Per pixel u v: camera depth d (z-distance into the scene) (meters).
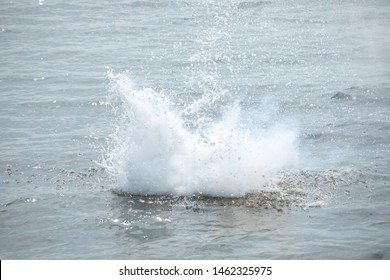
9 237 10.12
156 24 30.09
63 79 20.81
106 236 10.09
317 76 21.34
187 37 27.56
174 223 10.50
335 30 29.45
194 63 23.12
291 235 10.01
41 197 11.59
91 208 11.13
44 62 23.19
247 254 9.42
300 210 10.97
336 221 10.54
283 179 12.27
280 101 18.38
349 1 37.50
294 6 35.59
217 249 9.58
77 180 12.41
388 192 11.74
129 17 31.67
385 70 22.11
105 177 12.55
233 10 34.06
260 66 22.83
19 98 18.67
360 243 9.72
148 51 24.97
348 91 19.30
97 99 18.50
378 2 37.25
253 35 28.19
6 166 13.17
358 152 14.01
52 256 9.46
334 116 16.88
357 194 11.67
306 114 17.11
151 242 9.86
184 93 19.22
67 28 28.97
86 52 24.69
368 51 25.20
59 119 16.75
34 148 14.35
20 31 28.25
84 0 35.50
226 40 27.05
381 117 16.69
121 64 22.91
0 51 24.86
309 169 12.85
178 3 35.44
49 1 34.84
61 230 10.33
